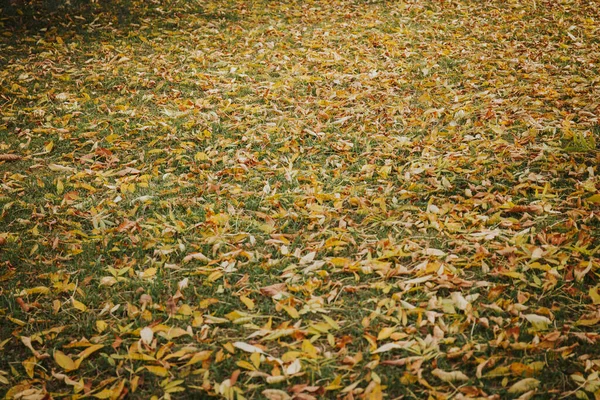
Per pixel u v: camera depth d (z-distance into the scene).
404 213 3.82
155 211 4.00
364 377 2.62
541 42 7.15
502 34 7.48
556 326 2.87
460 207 3.86
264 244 3.63
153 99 5.87
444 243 3.54
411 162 4.50
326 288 3.18
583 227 3.56
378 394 2.43
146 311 3.02
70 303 3.17
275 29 7.89
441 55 6.84
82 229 3.82
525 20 8.02
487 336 2.82
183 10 8.77
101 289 3.27
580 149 4.43
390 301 3.05
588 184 3.97
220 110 5.50
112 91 6.12
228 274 3.32
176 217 3.88
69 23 8.12
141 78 6.32
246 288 3.23
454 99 5.60
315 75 6.35
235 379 2.56
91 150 4.87
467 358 2.66
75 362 2.70
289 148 4.80
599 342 2.73
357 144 4.83
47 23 8.13
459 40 7.37
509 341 2.75
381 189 4.15
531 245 3.39
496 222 3.70
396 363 2.65
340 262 3.35
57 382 2.69
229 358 2.76
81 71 6.57
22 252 3.59
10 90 6.02
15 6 8.42
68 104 5.72
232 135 5.05
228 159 4.65
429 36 7.59
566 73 6.16
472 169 4.38
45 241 3.67
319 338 2.89
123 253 3.56
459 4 8.76
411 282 3.14
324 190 4.18
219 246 3.52
